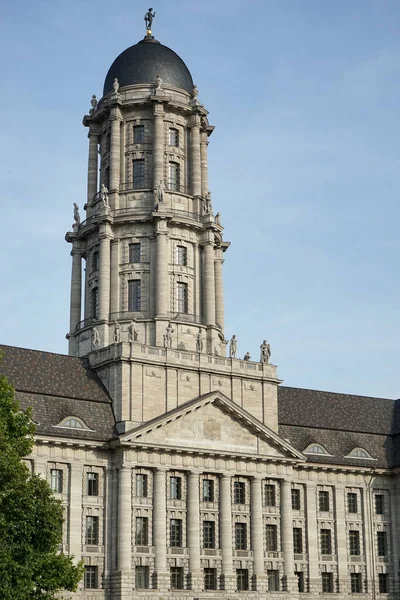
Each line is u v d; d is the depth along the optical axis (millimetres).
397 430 137250
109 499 108750
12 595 75562
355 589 126000
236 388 120125
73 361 116438
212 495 114938
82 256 134875
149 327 124375
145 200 130875
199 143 136875
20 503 78938
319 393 136000
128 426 109938
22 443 82688
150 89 135750
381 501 131750
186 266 130375
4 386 84500
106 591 106062
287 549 118875
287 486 120625
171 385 114938
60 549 104438
